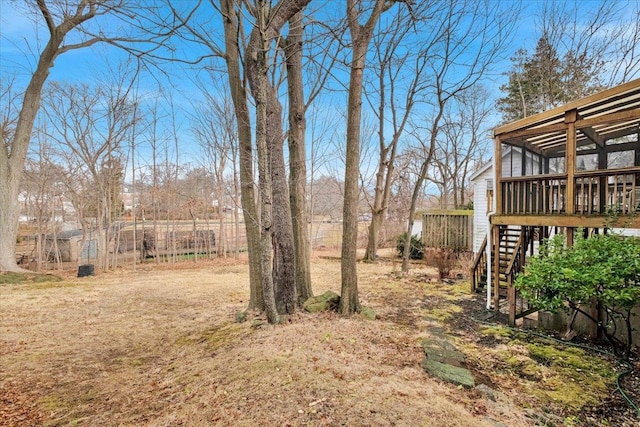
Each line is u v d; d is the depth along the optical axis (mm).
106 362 4180
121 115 14203
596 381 3779
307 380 3164
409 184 20578
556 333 5363
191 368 3779
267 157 4930
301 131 6238
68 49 10336
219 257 17031
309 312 5613
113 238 15453
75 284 9445
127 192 18547
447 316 6355
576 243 4785
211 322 5680
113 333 5277
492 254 7438
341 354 3918
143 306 6977
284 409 2703
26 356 4367
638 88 4609
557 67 11250
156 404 3047
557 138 7355
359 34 5527
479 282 8688
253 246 5734
